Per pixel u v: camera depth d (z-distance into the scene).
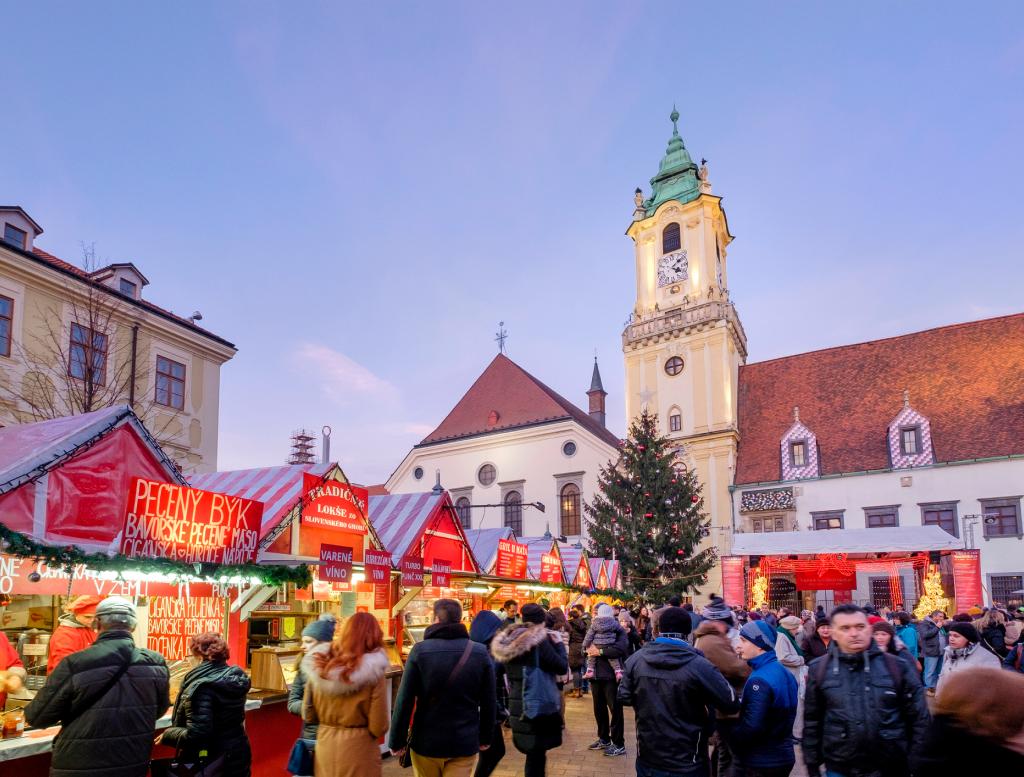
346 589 11.30
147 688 4.78
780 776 4.94
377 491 54.66
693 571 36.97
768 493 41.66
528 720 6.73
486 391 50.25
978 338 43.06
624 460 39.34
